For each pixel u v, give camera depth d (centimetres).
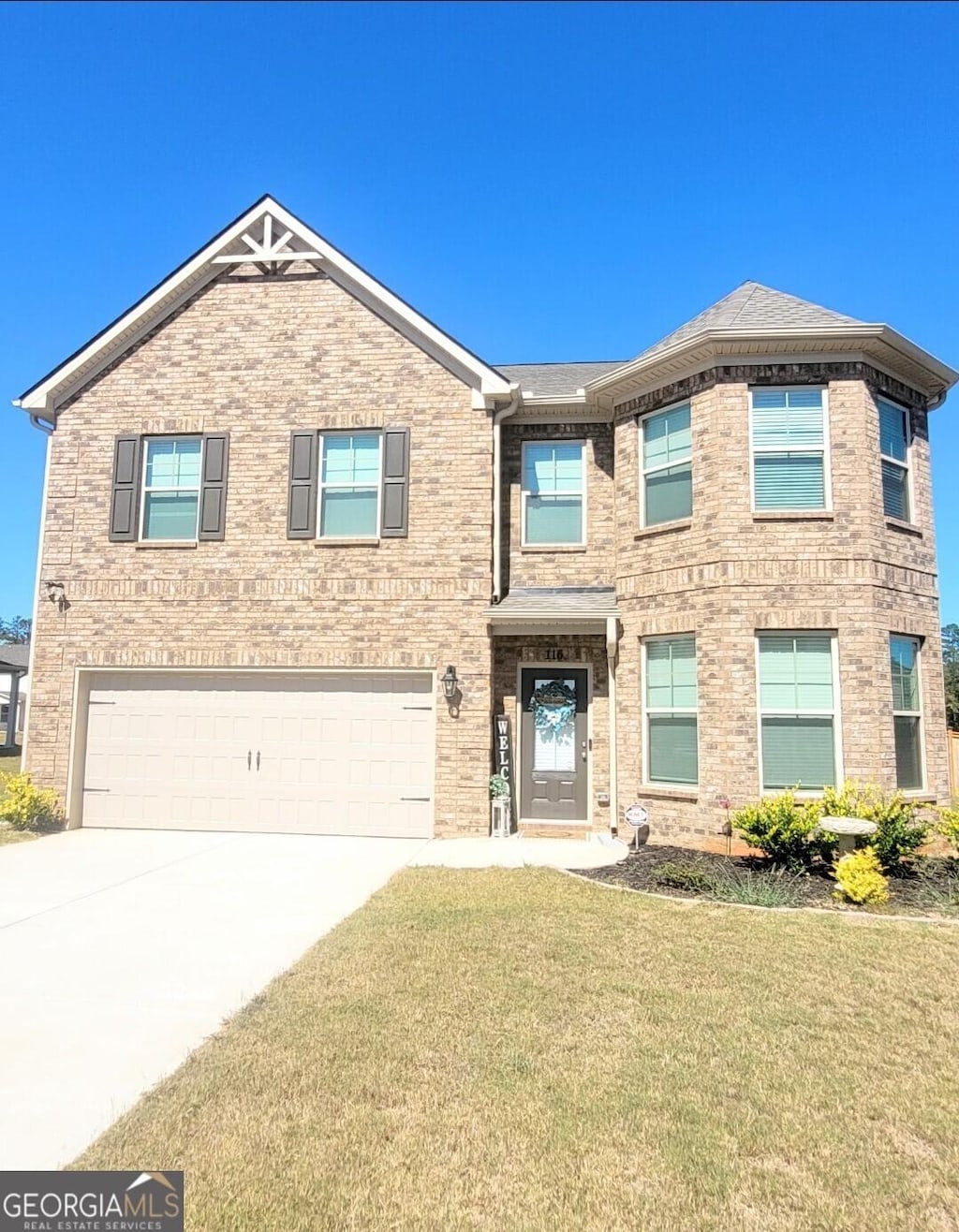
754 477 1118
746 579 1088
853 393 1112
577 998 545
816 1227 312
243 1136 371
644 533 1205
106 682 1292
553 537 1341
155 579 1286
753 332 1095
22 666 3853
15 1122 382
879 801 965
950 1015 525
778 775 1066
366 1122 383
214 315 1334
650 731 1185
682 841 1105
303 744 1246
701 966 613
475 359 1264
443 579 1240
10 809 1204
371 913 759
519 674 1291
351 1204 321
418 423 1276
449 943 664
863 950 656
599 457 1341
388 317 1302
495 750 1255
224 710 1267
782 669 1084
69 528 1310
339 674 1250
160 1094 409
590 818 1246
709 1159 355
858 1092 420
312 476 1280
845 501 1093
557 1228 309
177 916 759
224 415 1308
